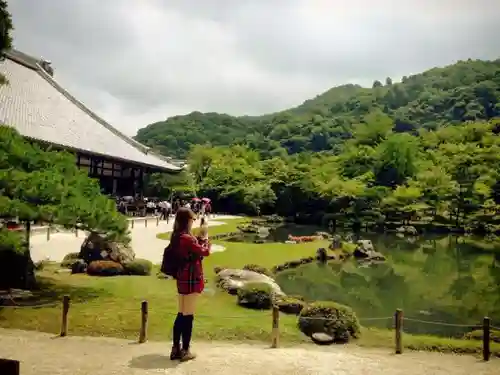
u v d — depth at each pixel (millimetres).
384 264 24203
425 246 33375
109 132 41406
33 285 12422
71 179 11719
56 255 18406
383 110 150625
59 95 41625
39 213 9953
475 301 15758
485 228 43031
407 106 144000
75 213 10367
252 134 155625
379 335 9797
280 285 17656
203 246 6125
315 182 55438
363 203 47719
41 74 42781
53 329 8773
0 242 10695
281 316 11117
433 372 6367
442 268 23344
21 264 11977
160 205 42000
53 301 10898
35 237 23109
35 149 11836
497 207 44281
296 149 132500
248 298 12102
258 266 17141
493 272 22172
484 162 46188
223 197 62844
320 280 19062
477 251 30578
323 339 9039
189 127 165875
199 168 71562
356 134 77625
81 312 9969
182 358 6328
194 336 8930
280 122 154875
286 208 56812
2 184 10055
